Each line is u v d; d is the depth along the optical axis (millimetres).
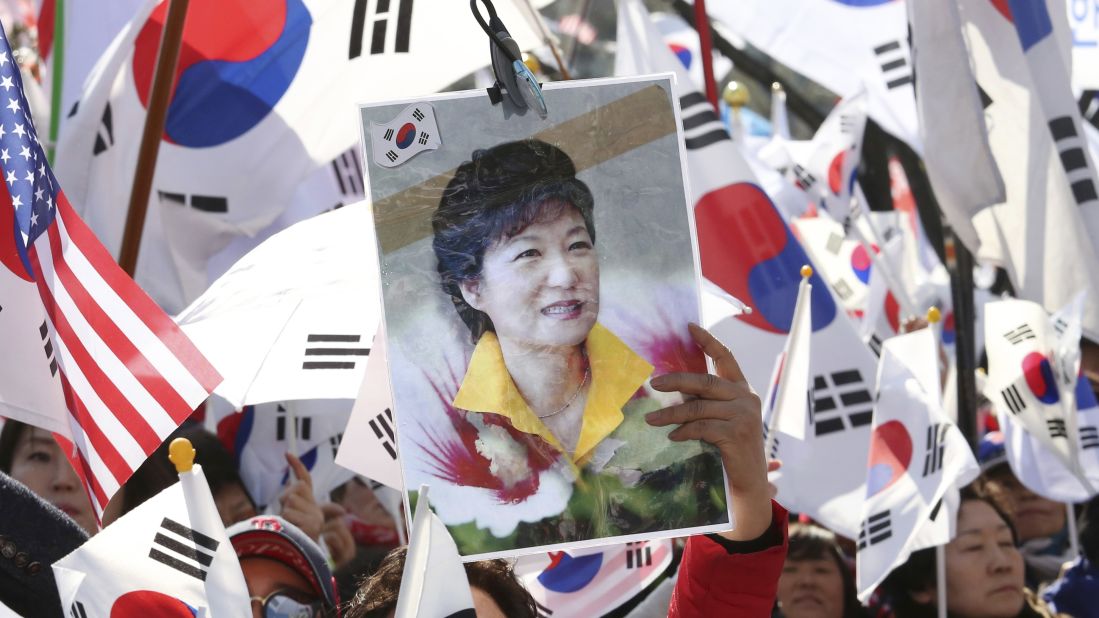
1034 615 10242
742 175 9594
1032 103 10461
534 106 4500
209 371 5590
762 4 12961
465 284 4543
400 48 9727
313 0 9891
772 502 4758
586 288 4574
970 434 10867
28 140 5789
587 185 4605
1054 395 9945
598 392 4543
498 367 4523
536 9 9992
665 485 4523
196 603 4418
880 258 13172
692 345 4594
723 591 4750
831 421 9289
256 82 9906
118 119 9781
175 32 8805
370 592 5195
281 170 9969
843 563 10094
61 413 5816
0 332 5727
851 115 12867
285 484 9836
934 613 9875
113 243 9711
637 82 4641
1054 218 10398
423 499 4160
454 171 4570
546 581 7930
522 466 4500
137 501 8211
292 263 6703
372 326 6531
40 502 4996
